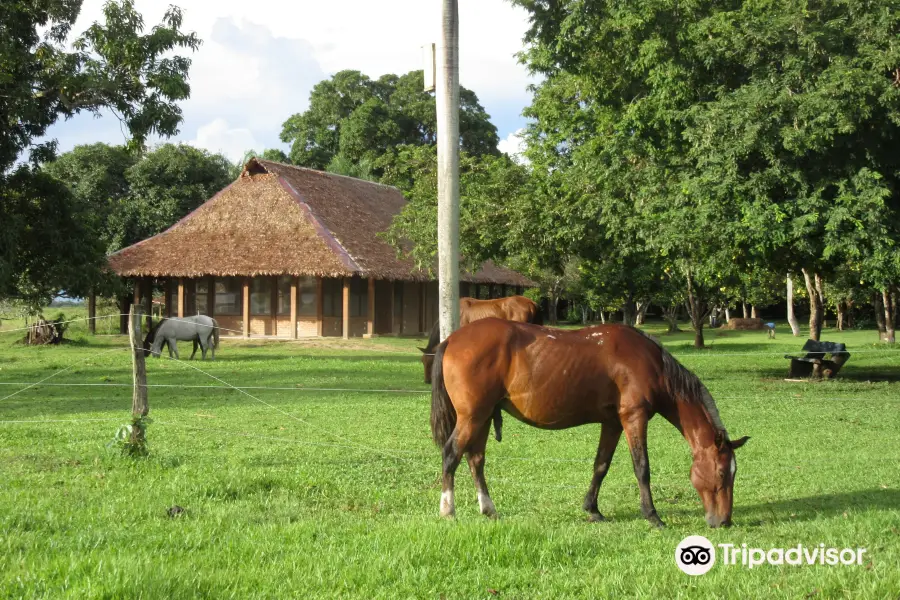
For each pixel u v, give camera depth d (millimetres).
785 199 15109
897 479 7773
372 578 4449
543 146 20984
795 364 18391
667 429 11219
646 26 16219
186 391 15570
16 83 17672
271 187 35219
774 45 15383
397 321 38125
